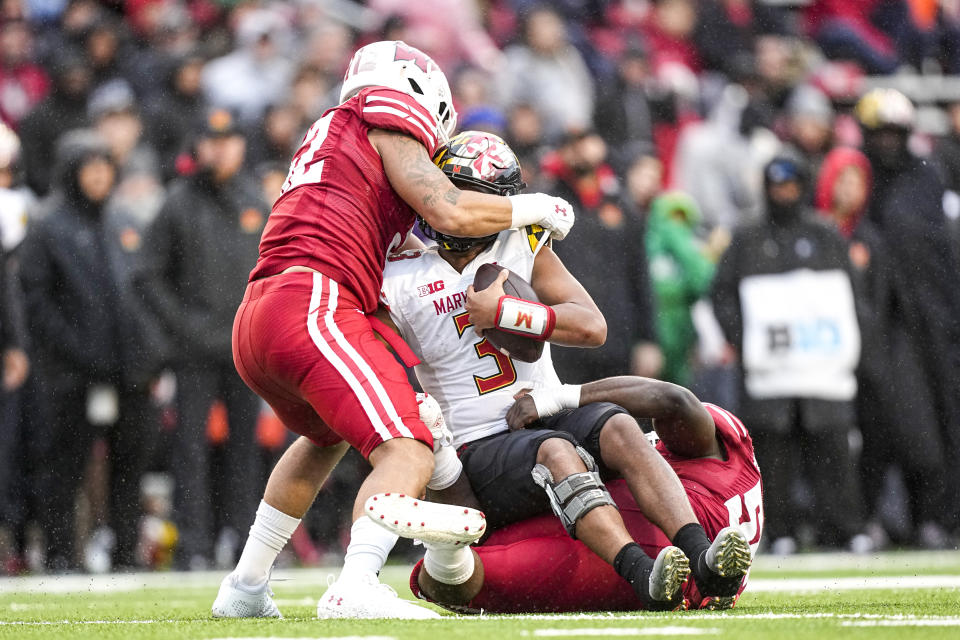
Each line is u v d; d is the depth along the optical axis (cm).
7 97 3491
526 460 1232
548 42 3678
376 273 1255
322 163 1257
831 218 3027
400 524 1102
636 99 3769
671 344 2998
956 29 4331
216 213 2683
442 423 1216
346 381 1171
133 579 2506
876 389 3055
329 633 1042
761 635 978
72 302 2698
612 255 2828
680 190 3581
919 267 3155
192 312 2650
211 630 1113
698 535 1176
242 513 2689
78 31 3403
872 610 1280
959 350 3155
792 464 2897
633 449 1216
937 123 4000
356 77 1317
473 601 1273
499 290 1250
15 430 2692
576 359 2792
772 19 4178
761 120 3719
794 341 2864
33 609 1664
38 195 3130
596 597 1265
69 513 2717
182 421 2656
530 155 3164
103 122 3134
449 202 1230
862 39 4191
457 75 3581
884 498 3147
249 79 3362
